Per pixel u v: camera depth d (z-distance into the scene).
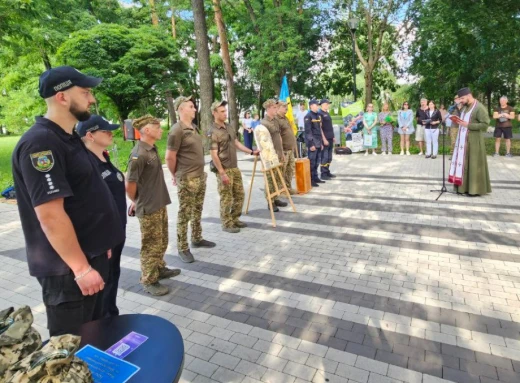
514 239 4.97
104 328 1.86
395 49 22.59
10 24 13.43
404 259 4.53
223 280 4.21
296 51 18.61
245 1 19.75
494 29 13.73
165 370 1.57
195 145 4.62
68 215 2.17
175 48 23.12
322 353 2.92
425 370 2.68
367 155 13.23
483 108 6.79
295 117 15.09
